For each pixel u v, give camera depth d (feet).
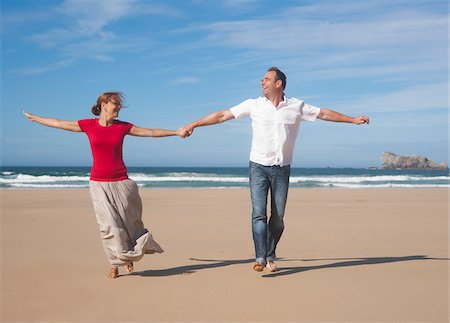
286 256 20.42
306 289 14.56
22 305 12.91
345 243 24.07
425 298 13.61
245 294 13.98
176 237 25.93
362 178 134.31
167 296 13.78
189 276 16.30
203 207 44.16
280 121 16.24
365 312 12.32
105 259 19.27
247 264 18.51
